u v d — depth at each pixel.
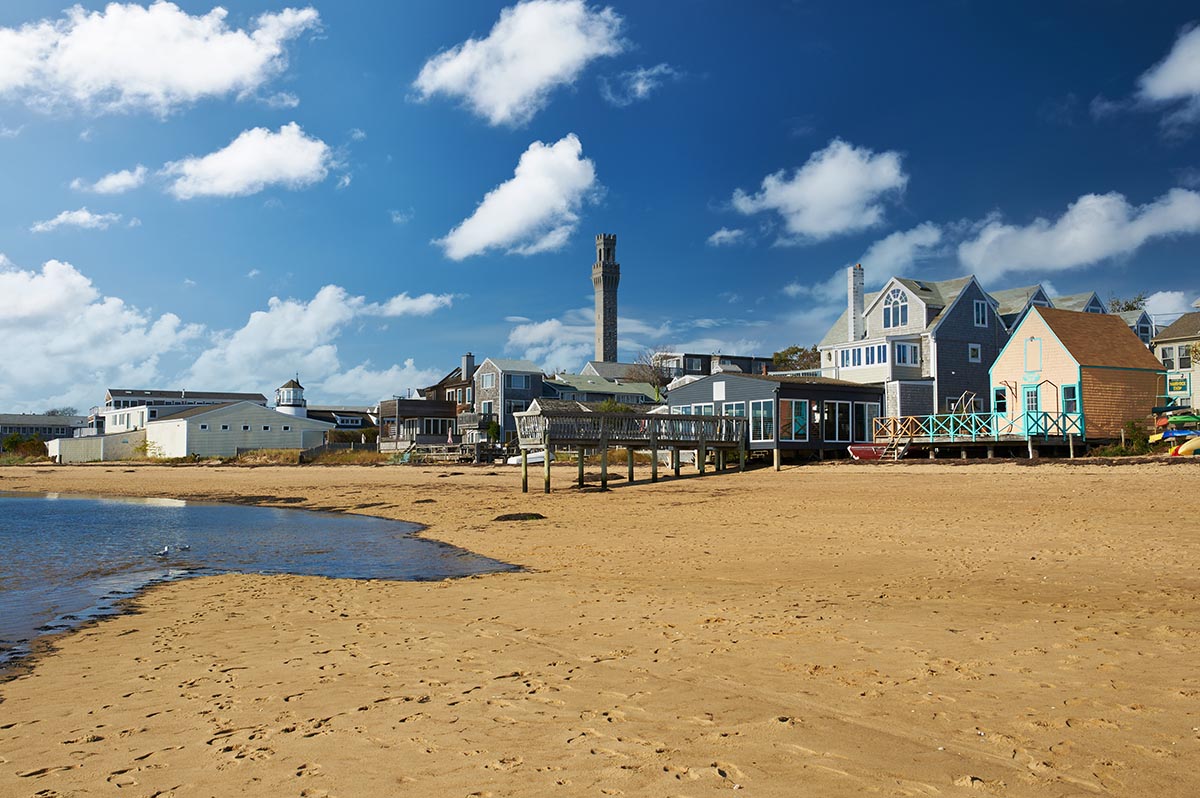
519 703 7.48
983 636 9.29
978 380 50.16
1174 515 19.30
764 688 7.66
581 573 15.84
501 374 79.88
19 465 86.06
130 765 6.28
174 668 9.34
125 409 101.75
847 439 42.78
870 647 9.01
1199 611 10.17
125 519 30.58
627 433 37.22
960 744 6.06
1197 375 40.22
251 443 81.38
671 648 9.38
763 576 14.58
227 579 16.52
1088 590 11.92
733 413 43.50
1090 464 28.58
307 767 6.08
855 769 5.66
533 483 41.66
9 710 7.93
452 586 14.77
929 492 26.86
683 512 26.20
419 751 6.33
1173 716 6.44
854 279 54.19
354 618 12.02
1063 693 7.12
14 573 17.75
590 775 5.72
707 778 5.59
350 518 30.11
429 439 81.25
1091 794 5.14
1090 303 53.28
